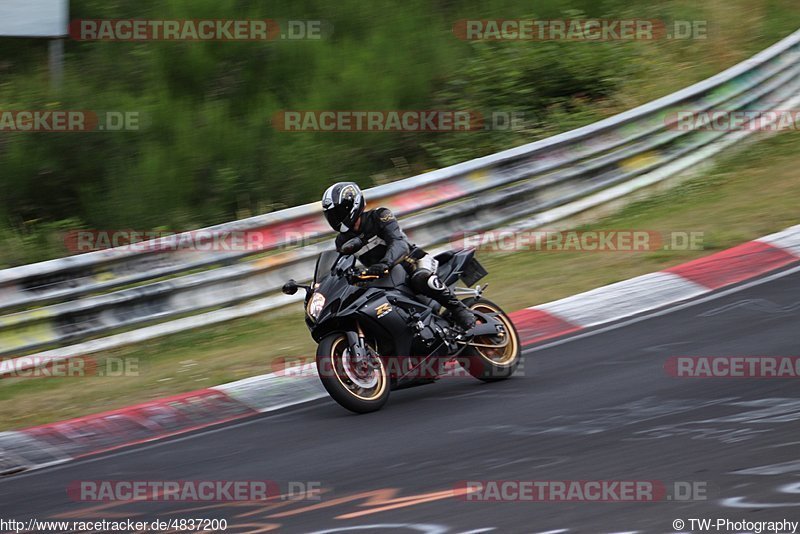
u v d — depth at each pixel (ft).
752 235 122.42
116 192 141.79
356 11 187.32
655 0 220.23
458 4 199.62
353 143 160.25
